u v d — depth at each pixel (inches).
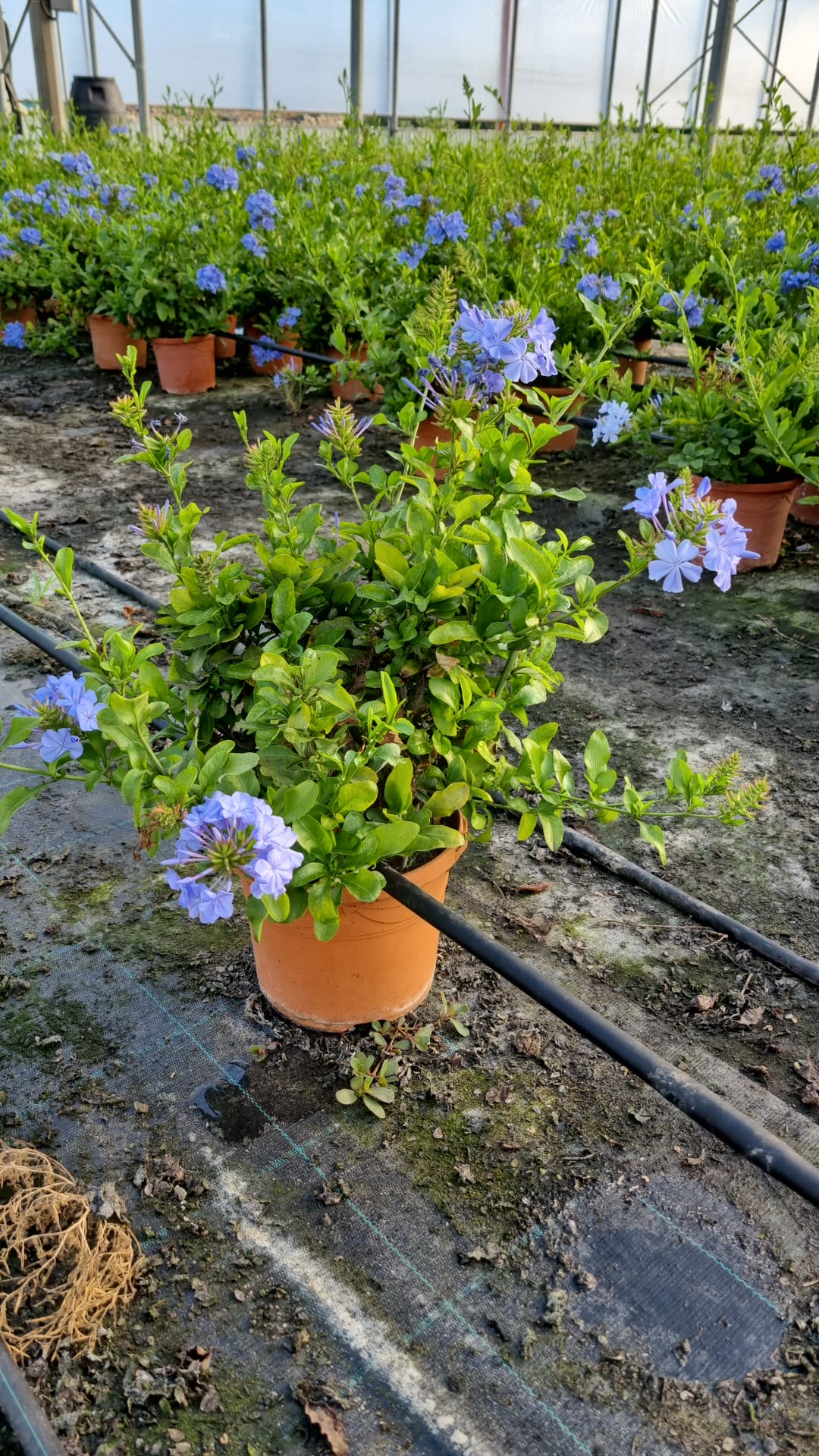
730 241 234.1
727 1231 69.6
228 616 75.1
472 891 98.9
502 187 276.8
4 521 180.2
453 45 539.8
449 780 73.6
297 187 316.2
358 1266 67.2
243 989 87.4
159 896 97.8
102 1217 68.6
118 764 69.9
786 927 94.6
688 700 131.5
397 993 81.4
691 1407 60.3
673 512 66.8
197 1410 59.8
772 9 542.3
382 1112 76.5
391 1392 60.8
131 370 78.1
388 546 70.2
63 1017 84.7
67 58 529.7
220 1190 71.6
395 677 75.1
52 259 285.1
